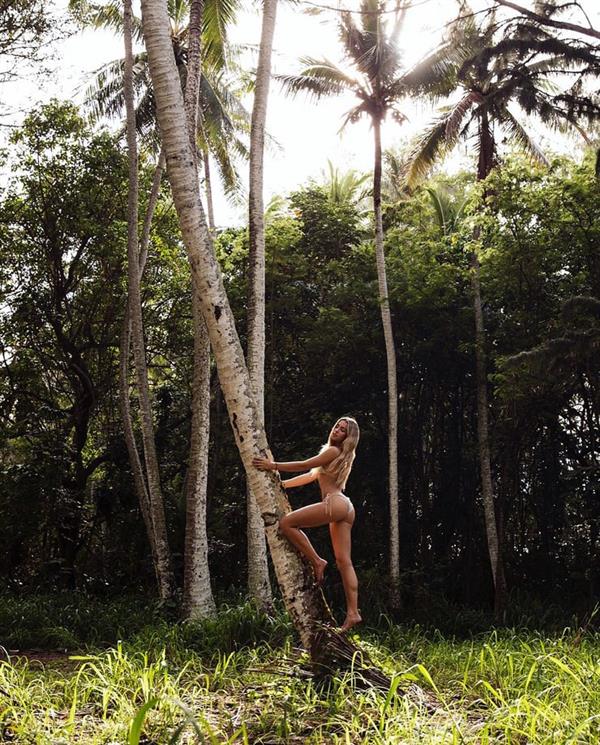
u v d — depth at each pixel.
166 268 24.42
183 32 21.03
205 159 24.25
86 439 26.86
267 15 15.23
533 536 22.88
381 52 19.89
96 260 23.19
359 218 26.98
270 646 10.40
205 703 6.32
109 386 25.55
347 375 24.78
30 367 24.53
